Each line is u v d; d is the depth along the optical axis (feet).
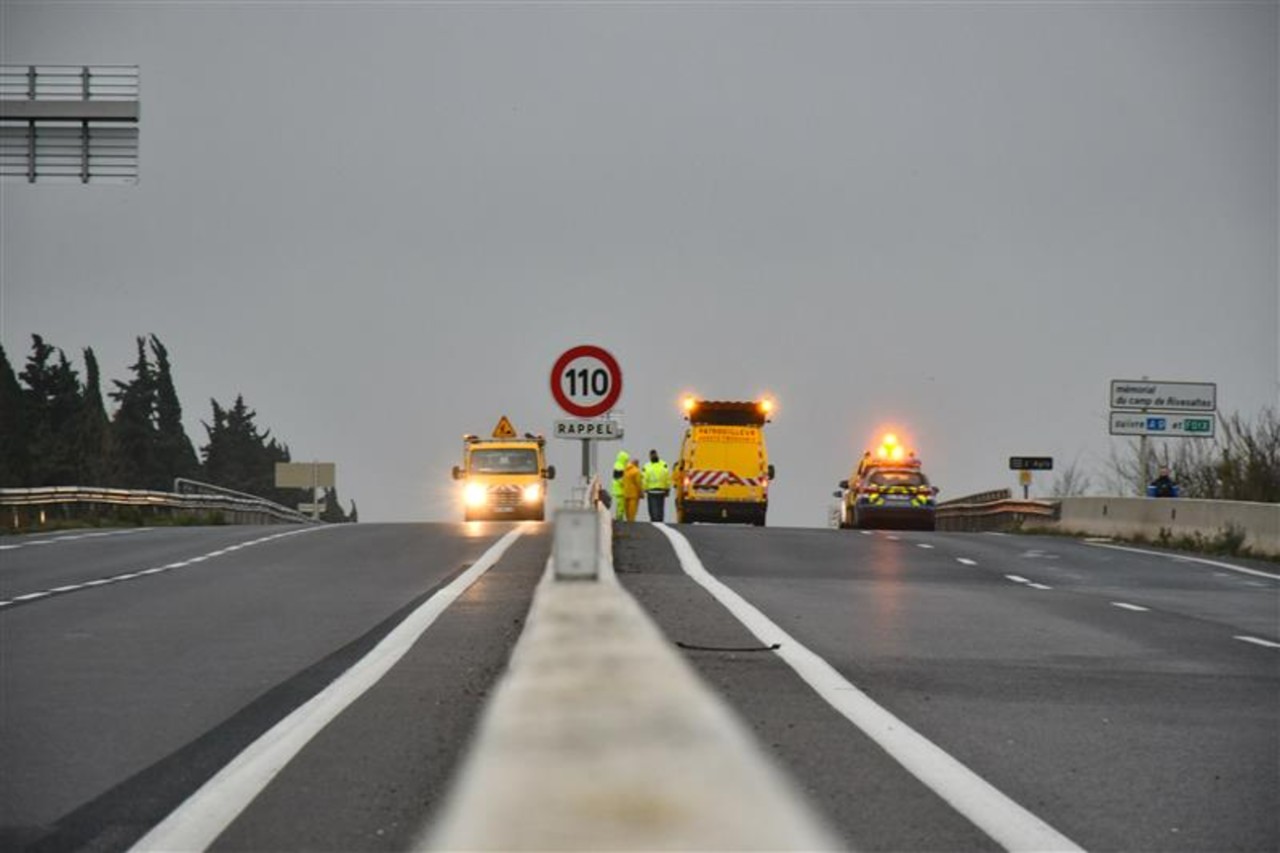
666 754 15.48
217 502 361.30
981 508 366.02
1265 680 81.76
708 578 138.92
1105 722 66.28
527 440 330.13
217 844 43.27
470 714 66.18
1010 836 44.06
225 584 133.28
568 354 135.03
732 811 14.25
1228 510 210.18
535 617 22.84
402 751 57.52
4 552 179.11
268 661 84.99
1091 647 95.40
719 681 75.61
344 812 47.29
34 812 48.03
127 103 204.44
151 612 111.04
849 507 325.42
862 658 86.48
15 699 71.87
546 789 14.78
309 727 62.85
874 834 44.09
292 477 502.38
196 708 69.15
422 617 105.81
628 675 18.49
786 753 56.95
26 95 205.98
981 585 142.20
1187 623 112.37
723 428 325.42
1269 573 169.78
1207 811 48.52
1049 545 211.20
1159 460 317.22
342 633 97.86
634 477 298.15
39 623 104.42
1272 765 56.75
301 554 168.35
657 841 13.62
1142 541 235.81
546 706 17.25
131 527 265.54
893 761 55.52
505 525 233.35
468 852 13.92
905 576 149.59
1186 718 67.92
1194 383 319.47
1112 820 46.91
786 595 124.67
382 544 182.70
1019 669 83.82
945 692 74.38
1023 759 57.11
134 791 51.26
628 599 24.52
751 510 324.39
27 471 622.95
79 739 61.31
